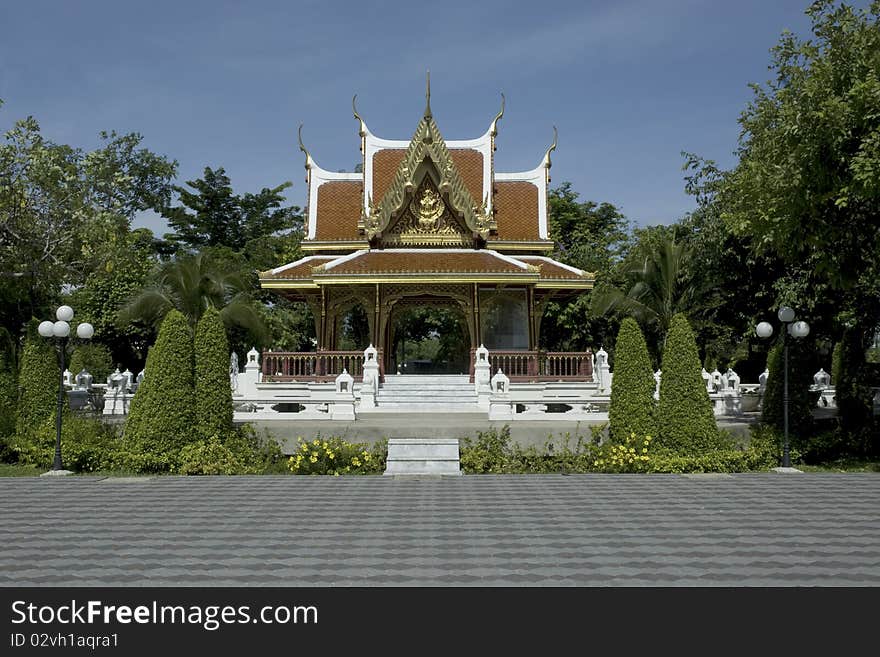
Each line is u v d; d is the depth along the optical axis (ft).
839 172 50.39
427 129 103.19
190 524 33.40
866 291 68.49
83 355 118.32
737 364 132.05
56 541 30.19
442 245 104.94
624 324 56.80
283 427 57.36
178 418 53.57
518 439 56.80
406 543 29.84
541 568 26.30
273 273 103.04
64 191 81.25
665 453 53.98
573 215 169.68
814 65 50.57
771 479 46.78
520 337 101.86
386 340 113.29
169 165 160.56
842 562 26.81
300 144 116.16
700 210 107.45
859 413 63.93
